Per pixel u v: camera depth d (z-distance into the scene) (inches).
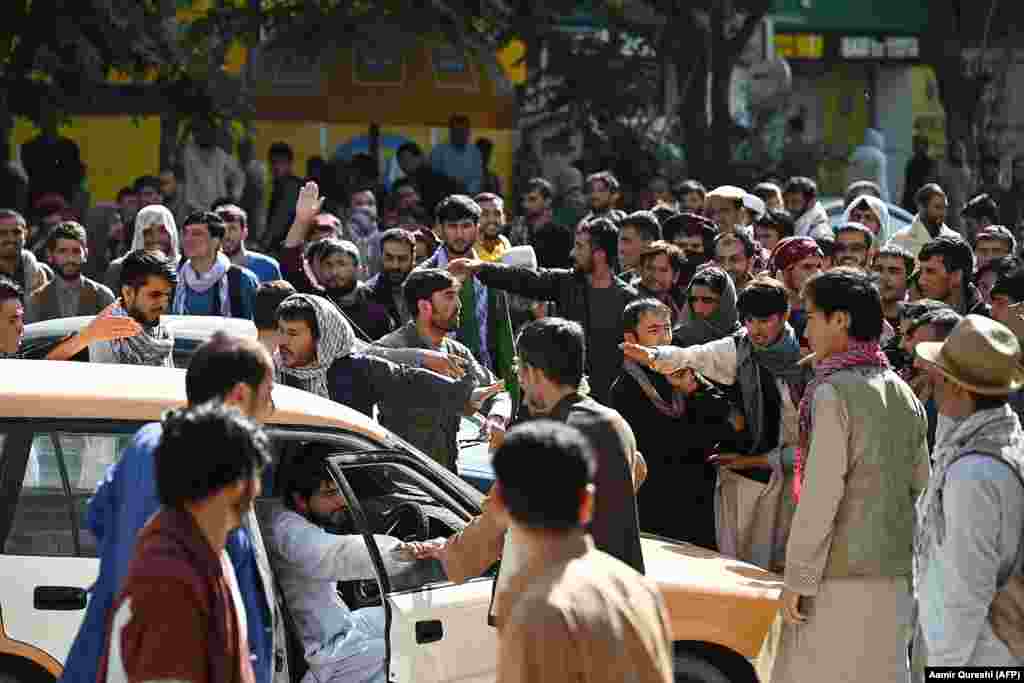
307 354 386.0
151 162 1140.5
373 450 321.4
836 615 310.7
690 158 1160.2
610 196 732.7
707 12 1142.3
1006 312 442.3
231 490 214.1
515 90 1176.2
